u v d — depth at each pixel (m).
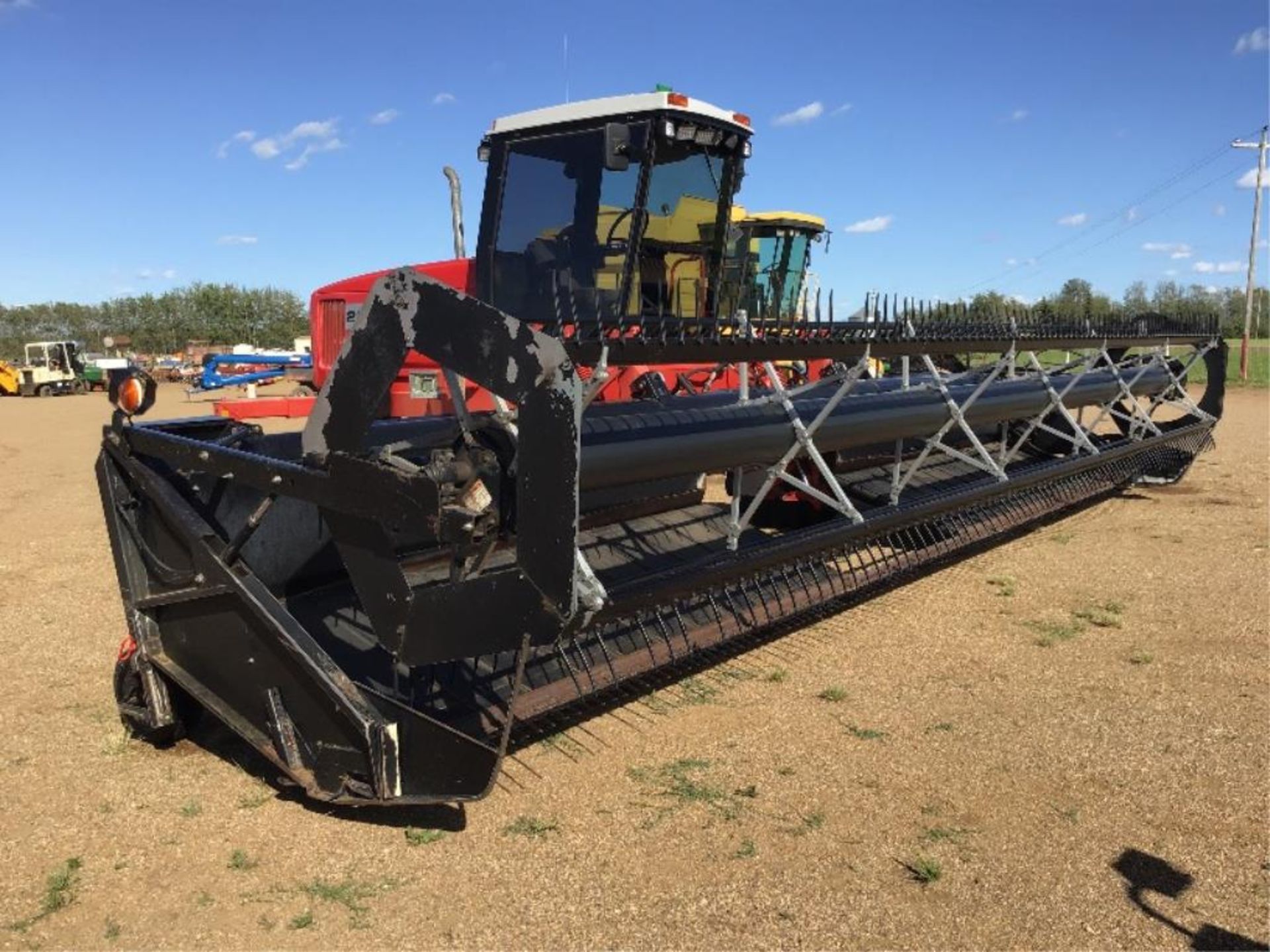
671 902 3.17
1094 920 3.05
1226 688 4.84
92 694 4.98
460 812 3.73
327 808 3.79
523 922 3.07
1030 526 8.59
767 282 10.38
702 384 7.60
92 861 3.43
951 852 3.44
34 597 6.90
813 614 6.07
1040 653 5.40
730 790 3.89
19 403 37.28
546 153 6.68
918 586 6.71
